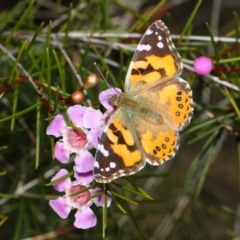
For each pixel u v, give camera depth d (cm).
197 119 42
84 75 40
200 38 39
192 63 38
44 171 42
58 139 35
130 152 34
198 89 42
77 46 41
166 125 35
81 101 35
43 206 45
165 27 35
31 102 42
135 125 35
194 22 60
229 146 66
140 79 35
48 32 35
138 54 35
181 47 40
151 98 35
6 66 43
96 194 34
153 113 35
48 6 50
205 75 38
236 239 43
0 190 50
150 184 50
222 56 39
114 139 34
